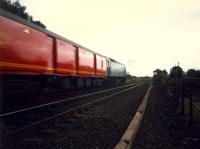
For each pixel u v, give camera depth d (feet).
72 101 55.01
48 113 40.11
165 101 63.21
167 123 36.11
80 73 79.82
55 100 55.77
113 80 146.10
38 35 49.88
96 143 25.44
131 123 32.12
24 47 44.39
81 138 26.91
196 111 45.78
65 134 28.14
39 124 30.60
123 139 24.67
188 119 39.22
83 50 82.84
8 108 43.24
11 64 40.42
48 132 28.45
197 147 25.70
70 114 39.58
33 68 47.75
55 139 26.14
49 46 56.08
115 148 22.13
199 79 51.75
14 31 41.29
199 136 29.96
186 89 42.68
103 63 114.21
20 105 46.57
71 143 25.11
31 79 49.55
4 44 38.52
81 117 38.09
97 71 103.14
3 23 38.37
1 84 39.60
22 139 25.23
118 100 62.03
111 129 31.58
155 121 36.88
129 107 50.78
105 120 36.78
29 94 50.26
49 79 57.52
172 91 74.95
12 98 44.50
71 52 71.26
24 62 44.39
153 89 111.86
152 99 67.31
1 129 28.68
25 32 44.73
